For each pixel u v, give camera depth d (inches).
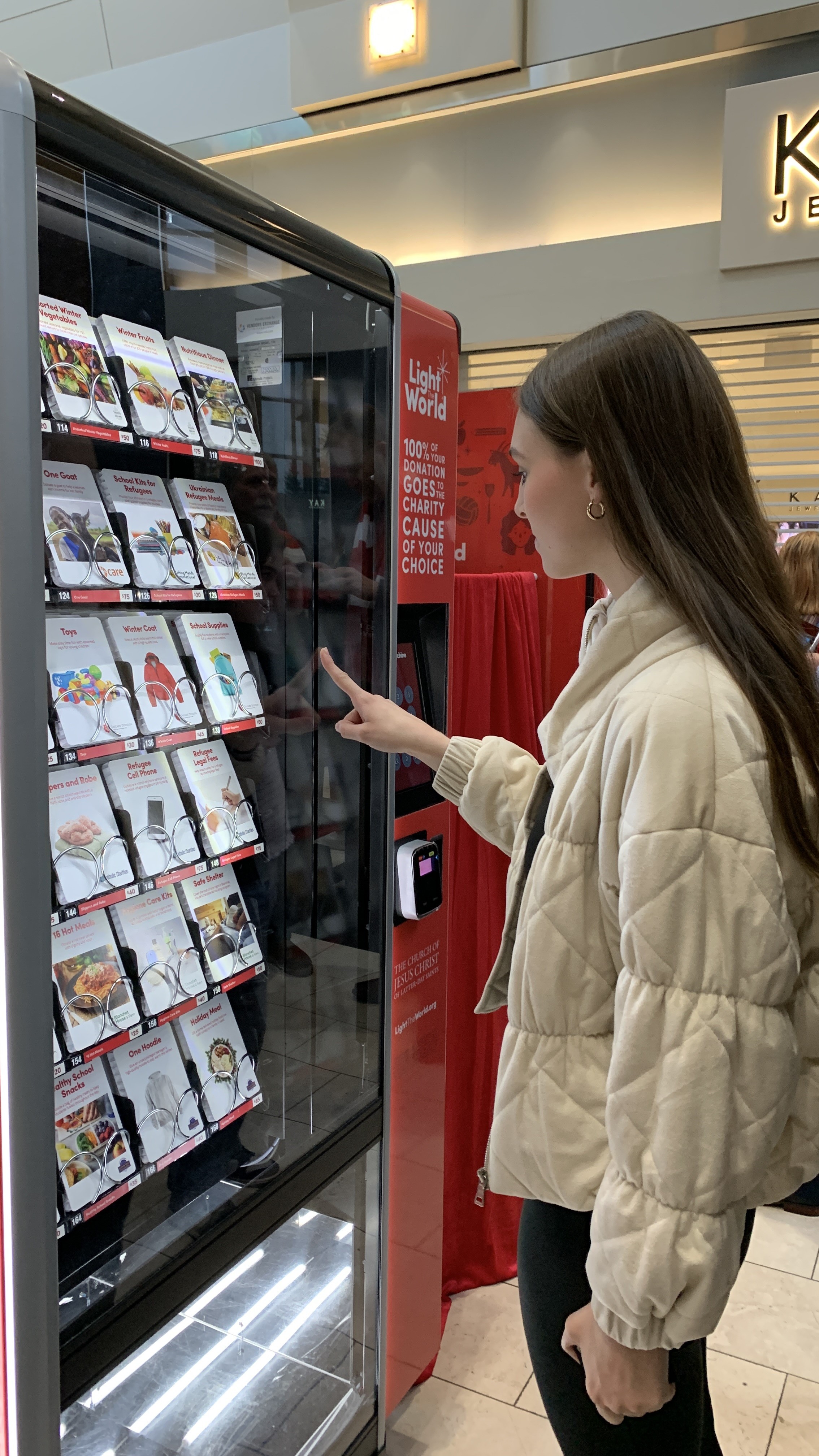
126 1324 47.3
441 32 131.7
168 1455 62.0
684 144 131.6
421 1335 80.5
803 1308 95.4
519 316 139.2
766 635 40.2
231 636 62.6
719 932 35.9
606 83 134.4
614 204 137.6
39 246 48.3
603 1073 43.0
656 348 41.1
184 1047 59.5
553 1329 46.7
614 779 39.2
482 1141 97.1
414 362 70.0
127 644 54.5
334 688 68.6
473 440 113.6
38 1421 41.5
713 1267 35.2
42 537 39.1
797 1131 42.2
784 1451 77.9
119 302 54.4
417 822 75.2
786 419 136.5
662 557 40.6
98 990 51.0
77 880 49.1
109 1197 51.6
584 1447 46.5
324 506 67.2
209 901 60.6
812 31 116.9
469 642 91.3
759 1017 36.0
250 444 60.4
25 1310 40.5
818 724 40.4
